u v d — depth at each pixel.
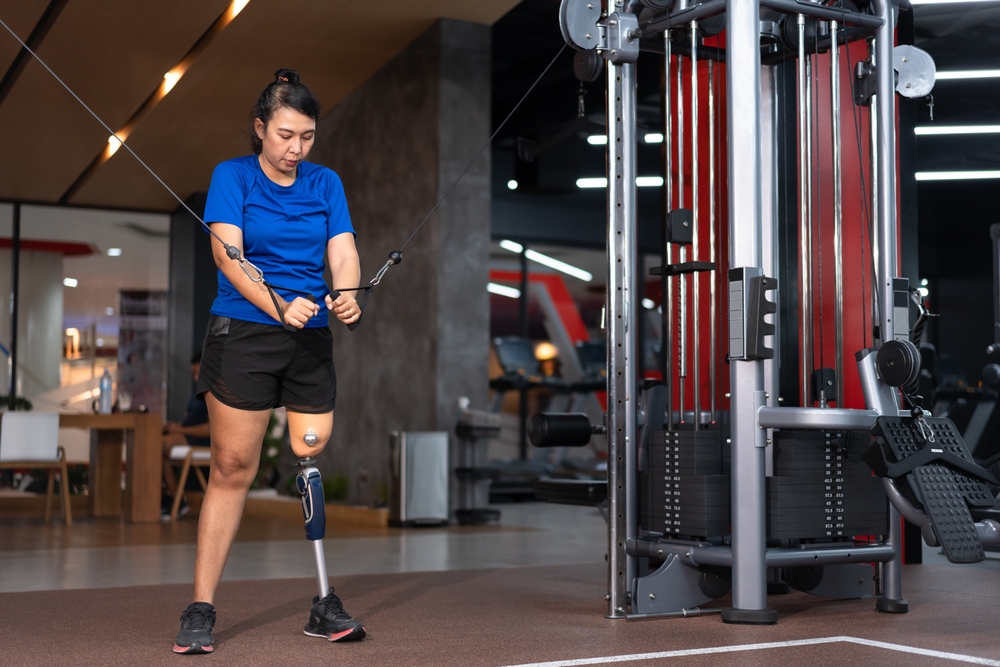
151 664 2.17
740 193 2.82
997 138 5.30
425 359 6.99
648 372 11.27
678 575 2.91
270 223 2.46
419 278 7.09
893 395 2.79
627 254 2.96
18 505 8.52
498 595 3.28
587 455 10.76
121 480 7.54
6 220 10.90
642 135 3.50
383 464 7.39
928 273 10.55
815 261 3.97
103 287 11.22
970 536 2.43
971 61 5.18
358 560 4.46
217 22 6.62
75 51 6.89
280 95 2.39
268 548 5.01
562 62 8.16
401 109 7.32
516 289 10.88
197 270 11.10
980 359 10.28
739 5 2.86
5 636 2.51
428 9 6.65
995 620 2.80
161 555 4.64
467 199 7.02
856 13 3.07
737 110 2.84
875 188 3.12
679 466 2.99
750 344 2.73
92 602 3.11
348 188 8.06
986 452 10.11
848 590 3.24
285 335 2.45
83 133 8.61
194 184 10.48
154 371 11.30
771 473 2.99
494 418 6.80
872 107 3.15
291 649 2.34
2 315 10.82
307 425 2.56
